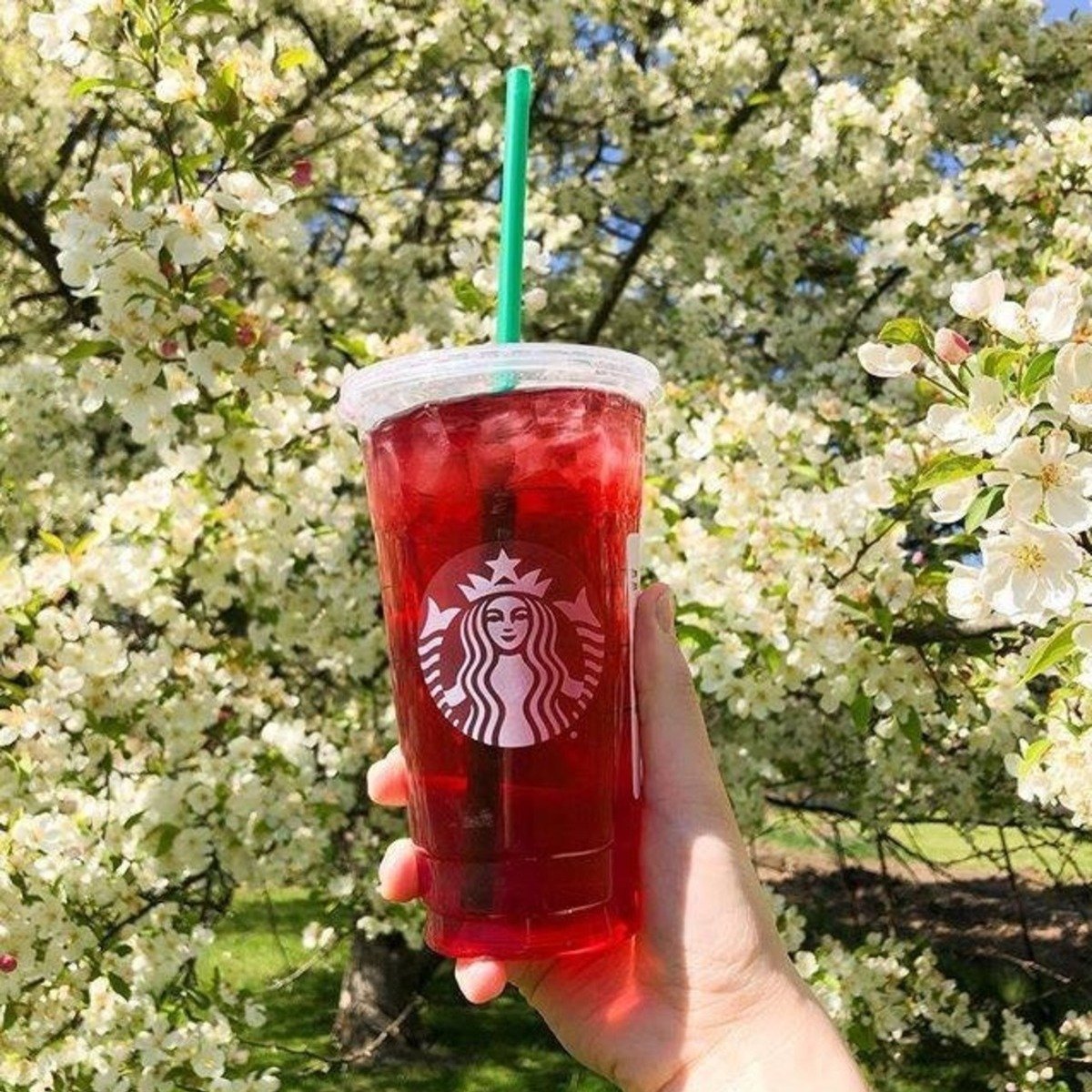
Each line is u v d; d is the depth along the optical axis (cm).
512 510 36
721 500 93
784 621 87
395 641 39
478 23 161
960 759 151
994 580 52
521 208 40
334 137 155
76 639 92
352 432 104
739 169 171
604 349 37
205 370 82
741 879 44
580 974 47
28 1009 87
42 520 133
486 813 36
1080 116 185
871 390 161
